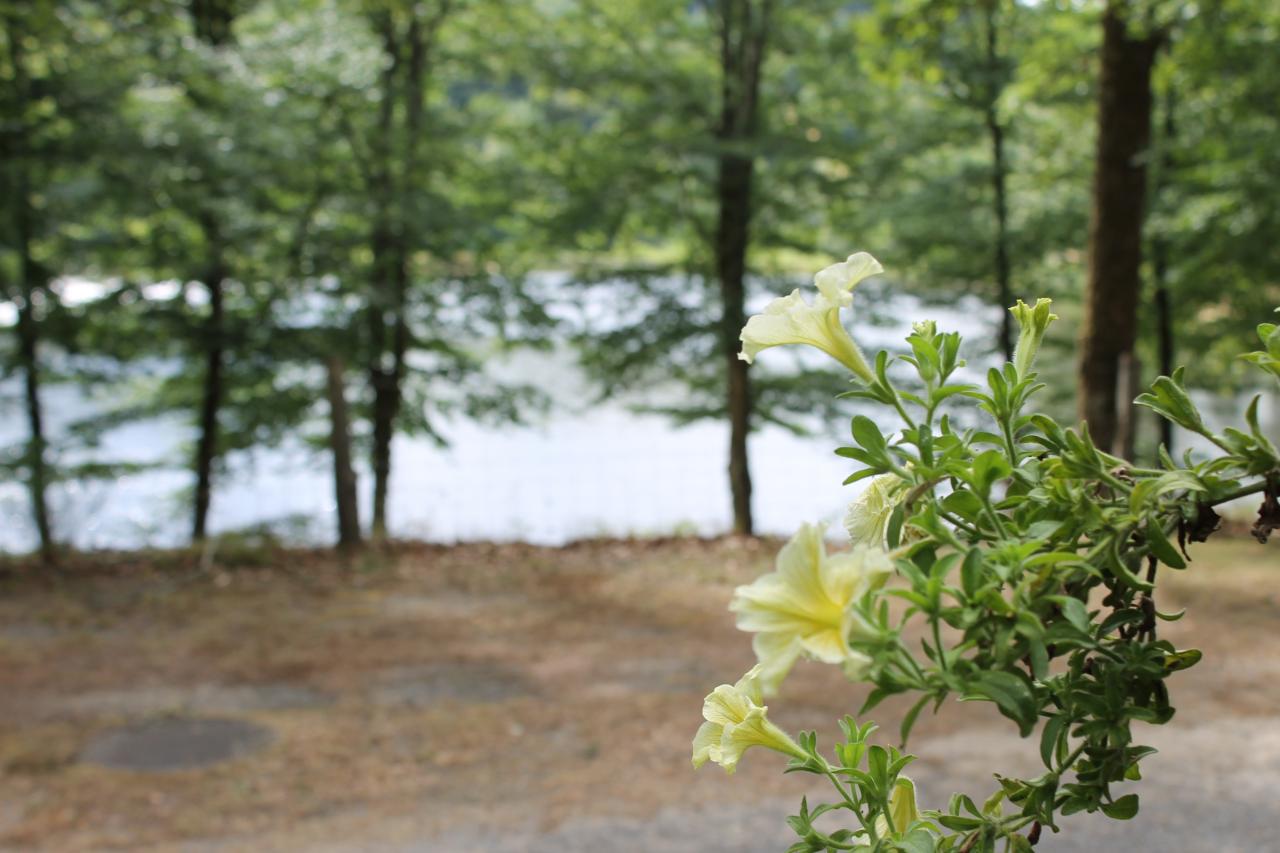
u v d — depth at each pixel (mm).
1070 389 13266
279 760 6180
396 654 8125
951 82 12266
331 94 11977
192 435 15672
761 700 990
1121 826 5148
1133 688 924
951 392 925
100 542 12336
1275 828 5059
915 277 13383
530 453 18844
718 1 12297
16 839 5203
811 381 13047
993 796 1004
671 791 5715
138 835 5266
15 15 9898
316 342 12398
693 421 13547
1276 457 885
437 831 5309
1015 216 13453
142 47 10742
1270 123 10578
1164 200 11508
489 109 13211
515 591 9961
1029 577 822
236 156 10625
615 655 8031
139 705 7090
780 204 12625
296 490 16234
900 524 878
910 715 846
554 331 12953
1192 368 13891
